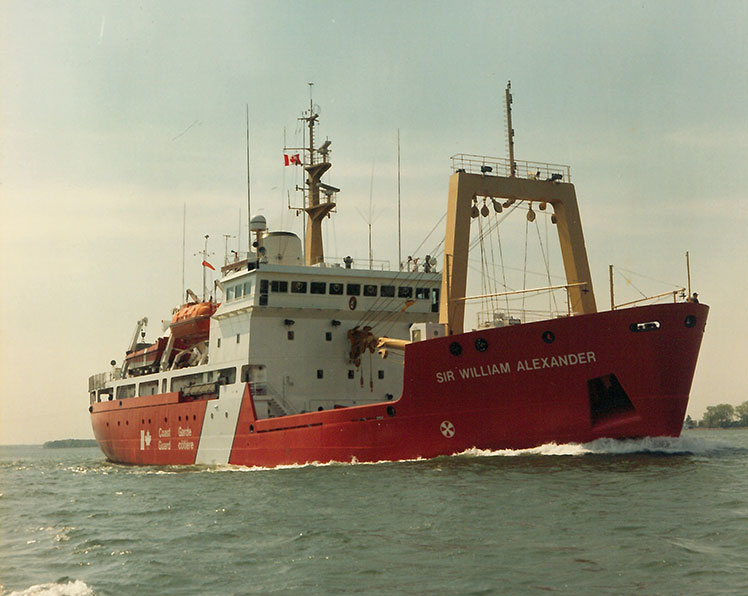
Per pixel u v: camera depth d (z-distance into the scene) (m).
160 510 27.55
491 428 31.97
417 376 32.97
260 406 40.88
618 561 16.75
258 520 23.58
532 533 19.42
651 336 29.73
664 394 30.22
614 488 24.47
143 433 53.75
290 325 42.00
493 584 15.62
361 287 43.16
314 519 22.98
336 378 42.53
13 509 30.73
